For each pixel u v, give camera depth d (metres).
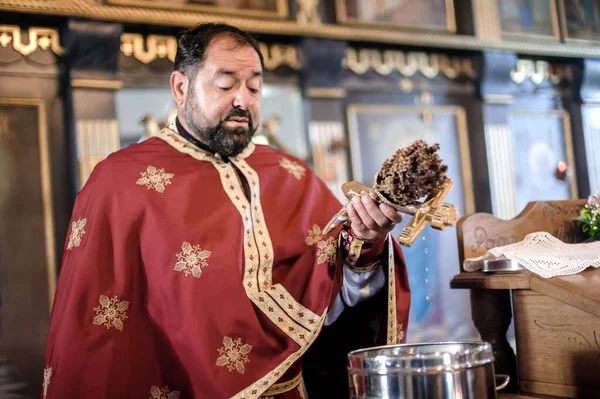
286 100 7.30
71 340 1.57
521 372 1.64
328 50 5.35
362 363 1.17
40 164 4.52
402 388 1.11
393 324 1.73
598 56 6.61
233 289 1.64
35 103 4.54
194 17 4.80
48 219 4.50
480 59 6.12
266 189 1.90
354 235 1.65
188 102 1.84
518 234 1.86
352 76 5.72
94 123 4.57
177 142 1.90
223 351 1.58
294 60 5.39
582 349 1.50
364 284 1.77
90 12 4.42
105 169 1.81
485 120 6.21
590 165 6.75
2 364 4.27
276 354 1.64
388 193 1.32
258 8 5.12
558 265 1.57
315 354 1.92
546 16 6.44
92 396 1.54
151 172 1.80
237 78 1.79
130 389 1.59
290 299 1.72
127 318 1.64
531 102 6.62
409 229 1.23
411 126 5.93
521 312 1.64
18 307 4.36
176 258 1.66
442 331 5.63
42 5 4.31
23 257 4.41
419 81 6.01
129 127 7.68
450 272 5.77
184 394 1.62
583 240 1.93
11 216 4.41
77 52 4.52
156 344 1.65
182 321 1.61
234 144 1.82
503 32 6.20
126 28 4.74
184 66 1.84
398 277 1.80
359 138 5.68
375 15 5.64
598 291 1.45
